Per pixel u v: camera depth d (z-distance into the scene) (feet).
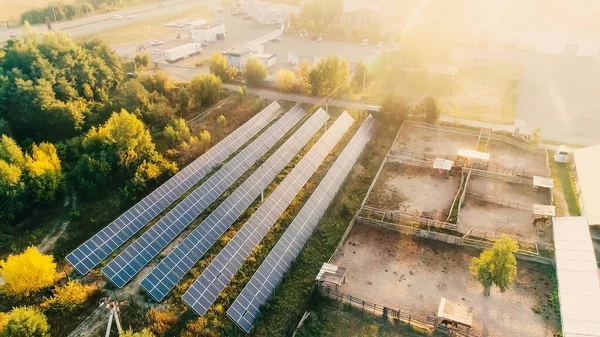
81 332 152.76
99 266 177.99
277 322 158.61
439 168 237.66
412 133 291.58
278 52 473.26
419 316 160.04
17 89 259.39
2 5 596.29
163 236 184.75
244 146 264.72
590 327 149.69
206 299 156.97
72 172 227.40
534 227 203.62
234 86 358.02
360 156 260.83
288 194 215.51
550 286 172.04
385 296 169.27
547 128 301.84
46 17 508.12
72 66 304.09
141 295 166.50
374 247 192.95
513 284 173.37
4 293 162.91
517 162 257.14
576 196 226.99
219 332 153.07
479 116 317.83
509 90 364.58
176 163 241.35
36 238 194.08
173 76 377.30
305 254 188.24
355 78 371.97
